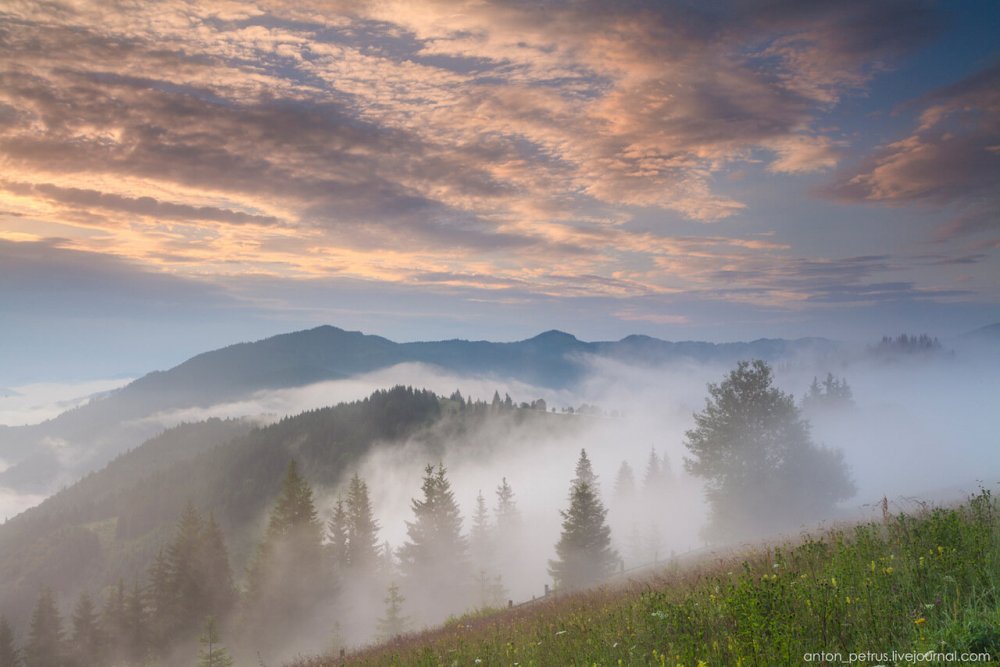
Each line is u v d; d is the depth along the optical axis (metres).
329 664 16.58
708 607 7.12
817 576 6.91
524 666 7.82
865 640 5.23
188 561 78.56
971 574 5.99
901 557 6.90
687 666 5.43
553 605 14.68
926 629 5.14
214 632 57.62
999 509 8.72
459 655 9.88
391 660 12.33
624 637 7.26
